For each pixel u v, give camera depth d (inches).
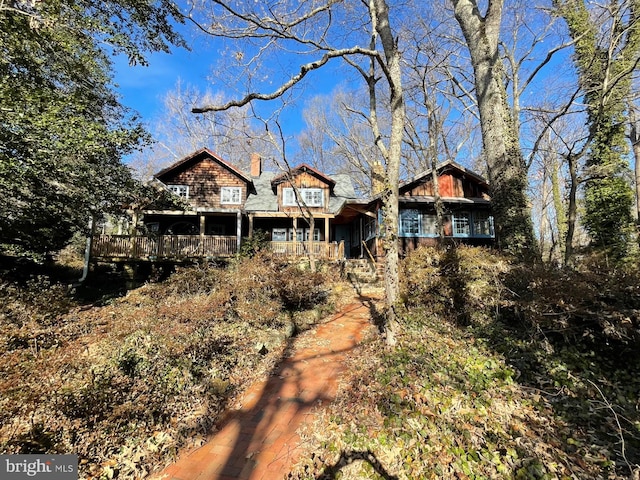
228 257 569.9
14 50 292.0
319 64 201.6
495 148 344.8
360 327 298.8
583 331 192.2
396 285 231.0
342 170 1166.3
